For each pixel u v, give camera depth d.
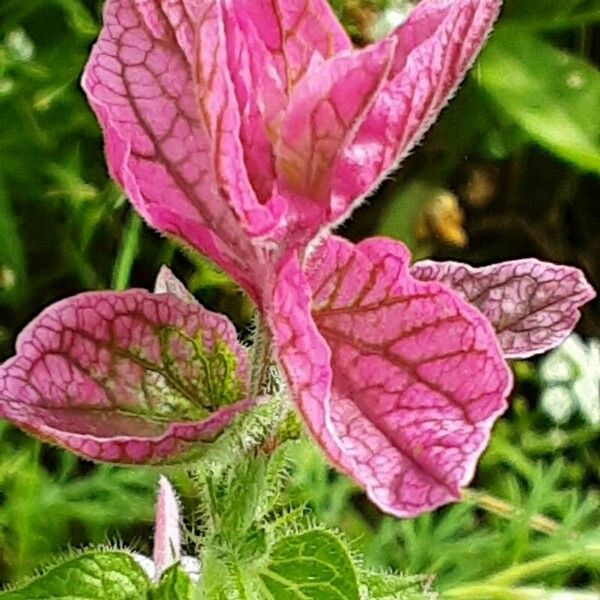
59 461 0.24
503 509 0.22
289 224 0.10
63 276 0.25
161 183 0.11
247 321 0.24
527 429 0.25
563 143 0.26
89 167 0.25
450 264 0.12
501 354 0.10
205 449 0.11
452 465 0.10
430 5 0.11
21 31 0.26
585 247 0.28
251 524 0.11
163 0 0.11
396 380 0.10
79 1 0.26
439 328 0.10
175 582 0.12
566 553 0.22
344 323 0.11
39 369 0.11
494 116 0.27
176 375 0.11
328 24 0.11
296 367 0.10
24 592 0.12
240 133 0.10
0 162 0.25
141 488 0.24
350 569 0.11
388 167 0.11
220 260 0.11
